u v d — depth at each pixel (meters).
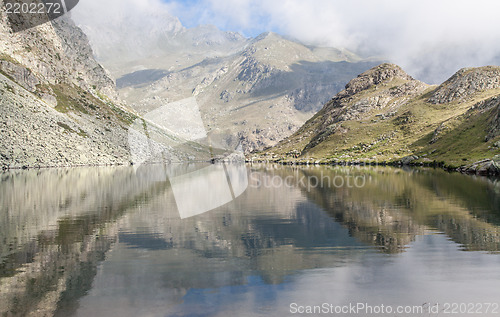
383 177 78.00
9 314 11.40
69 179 73.38
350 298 12.70
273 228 24.23
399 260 16.98
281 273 15.26
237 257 17.45
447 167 116.50
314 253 18.22
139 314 11.44
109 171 110.69
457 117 194.62
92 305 12.06
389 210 31.81
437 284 13.92
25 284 13.91
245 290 13.38
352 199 39.75
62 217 28.58
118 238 21.42
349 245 19.73
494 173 84.94
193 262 16.73
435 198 40.09
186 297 12.80
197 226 24.92
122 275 14.88
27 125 165.25
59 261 16.86
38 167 140.00
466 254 17.84
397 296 12.89
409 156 168.75
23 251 18.58
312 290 13.39
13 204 36.53
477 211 30.80
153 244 19.91
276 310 11.80
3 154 133.88
